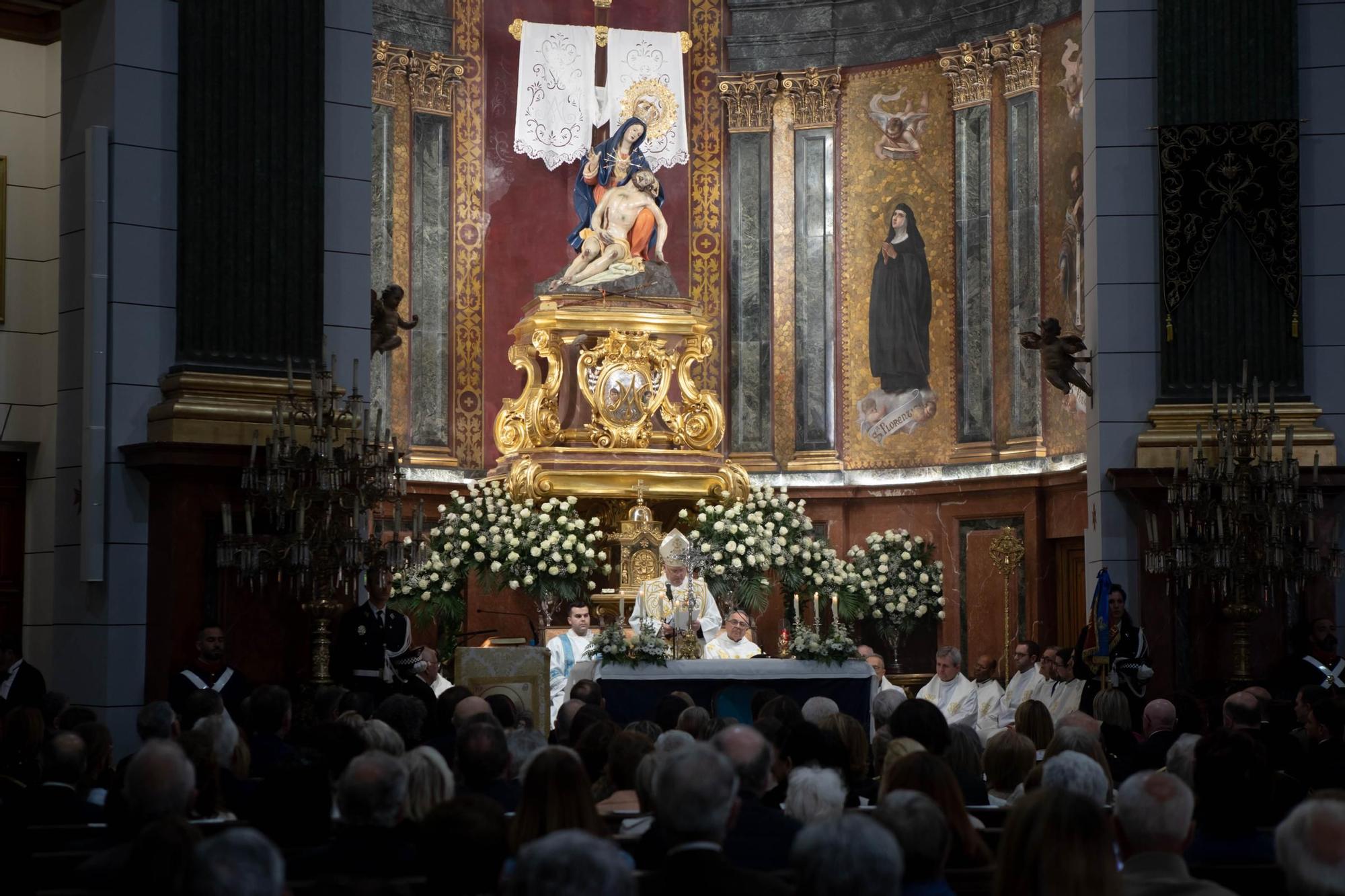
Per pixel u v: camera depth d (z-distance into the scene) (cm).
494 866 448
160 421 1178
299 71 1262
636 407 1769
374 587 1161
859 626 1830
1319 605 1294
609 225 1823
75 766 688
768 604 1798
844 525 1877
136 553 1186
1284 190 1348
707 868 431
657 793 447
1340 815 414
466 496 1802
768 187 1936
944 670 1432
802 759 701
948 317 1842
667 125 1941
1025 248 1780
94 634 1183
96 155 1191
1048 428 1744
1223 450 1238
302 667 1205
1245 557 1241
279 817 559
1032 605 1736
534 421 1762
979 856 534
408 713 830
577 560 1662
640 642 1280
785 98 1933
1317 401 1338
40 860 550
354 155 1301
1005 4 1800
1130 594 1341
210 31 1231
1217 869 510
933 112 1866
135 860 405
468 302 1861
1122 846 484
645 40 1945
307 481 1152
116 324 1193
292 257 1248
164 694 1159
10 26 1279
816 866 381
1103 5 1388
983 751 850
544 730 1159
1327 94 1353
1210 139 1359
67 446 1228
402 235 1816
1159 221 1364
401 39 1825
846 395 1898
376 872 502
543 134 1905
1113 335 1367
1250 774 545
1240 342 1346
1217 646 1305
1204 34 1364
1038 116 1767
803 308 1920
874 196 1898
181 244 1215
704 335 1820
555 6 1925
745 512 1731
